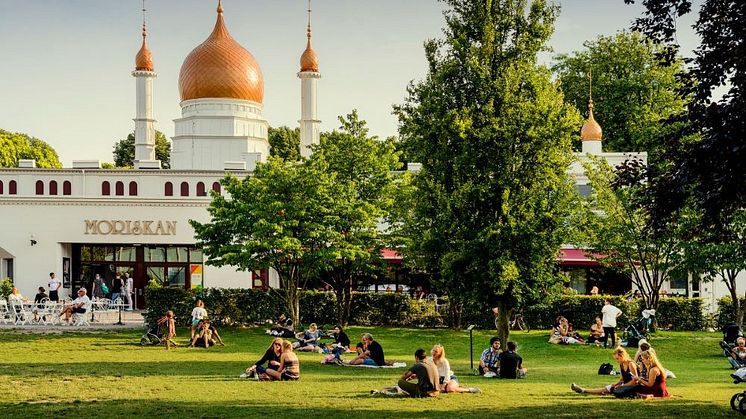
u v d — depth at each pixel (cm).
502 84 2947
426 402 1969
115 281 5566
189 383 2311
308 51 7200
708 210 1733
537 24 3034
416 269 4969
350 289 4691
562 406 1909
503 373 2600
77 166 5675
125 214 5556
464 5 3095
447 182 3027
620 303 4541
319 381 2411
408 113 3133
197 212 5581
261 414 1770
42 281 5516
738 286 5612
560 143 2969
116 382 2320
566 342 4022
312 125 7175
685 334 4397
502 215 2966
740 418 1745
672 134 1848
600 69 7419
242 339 4000
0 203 5509
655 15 1927
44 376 2453
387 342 4097
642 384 2092
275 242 4094
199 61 6769
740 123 1638
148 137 7069
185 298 4444
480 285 3012
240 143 6719
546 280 3003
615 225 4341
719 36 1800
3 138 9044
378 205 4666
